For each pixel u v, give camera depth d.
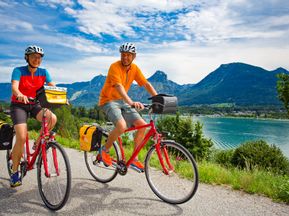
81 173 5.85
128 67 4.90
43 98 4.07
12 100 4.58
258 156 23.36
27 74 4.57
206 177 5.44
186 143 30.14
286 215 3.92
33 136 9.96
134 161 4.74
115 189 4.87
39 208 4.05
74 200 4.34
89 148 4.95
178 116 31.08
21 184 4.67
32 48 4.42
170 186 4.39
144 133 4.78
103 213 3.89
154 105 4.32
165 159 4.45
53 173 4.00
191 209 4.07
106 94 4.95
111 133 4.79
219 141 114.00
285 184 4.68
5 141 4.58
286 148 98.00
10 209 3.99
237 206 4.21
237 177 5.52
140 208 4.08
